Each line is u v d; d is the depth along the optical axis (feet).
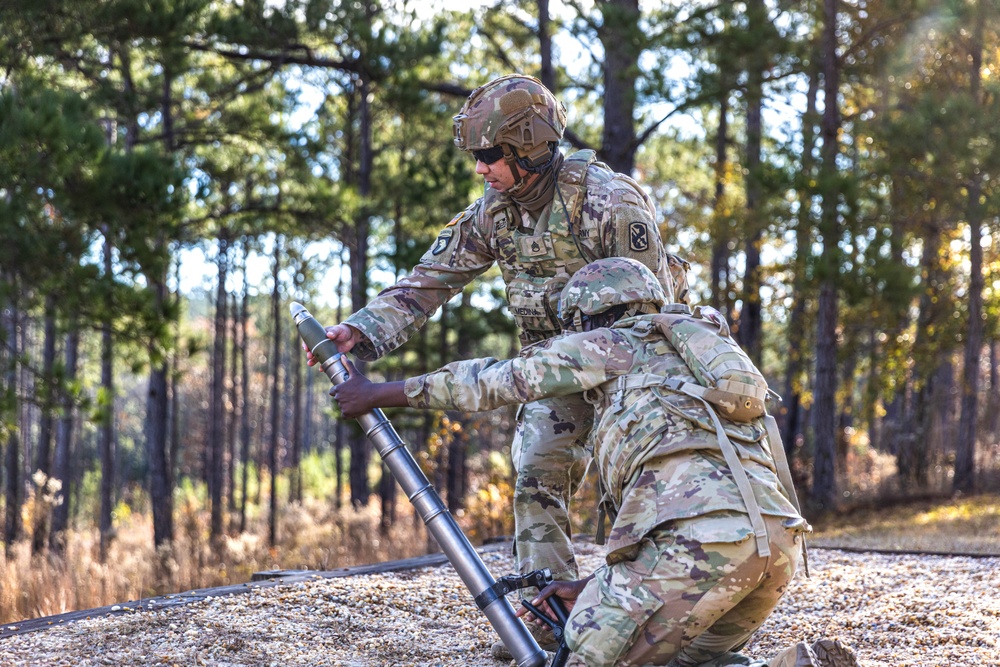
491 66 67.77
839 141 55.67
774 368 90.43
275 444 89.35
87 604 25.46
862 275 48.85
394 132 76.33
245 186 59.11
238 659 13.51
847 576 19.80
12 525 65.10
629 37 45.47
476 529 44.98
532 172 11.77
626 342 9.80
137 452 184.96
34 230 33.71
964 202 53.47
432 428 59.93
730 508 8.85
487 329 67.46
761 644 14.89
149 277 36.37
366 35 52.06
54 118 31.78
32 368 38.14
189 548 45.52
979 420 92.22
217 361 85.15
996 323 67.26
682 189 82.38
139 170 34.04
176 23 40.91
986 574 19.35
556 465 12.73
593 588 9.40
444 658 14.01
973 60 53.98
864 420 78.84
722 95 49.65
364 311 12.62
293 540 62.54
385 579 18.99
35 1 37.70
